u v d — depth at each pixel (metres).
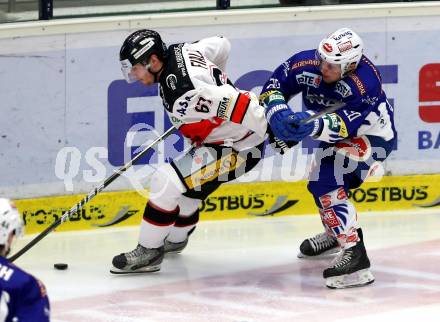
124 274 13.71
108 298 12.74
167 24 15.70
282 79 13.37
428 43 16.75
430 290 13.02
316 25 16.30
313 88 13.16
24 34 15.05
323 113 12.52
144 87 15.77
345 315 12.09
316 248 14.41
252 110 12.58
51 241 15.18
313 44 16.33
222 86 12.59
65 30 15.26
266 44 16.14
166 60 12.71
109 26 15.46
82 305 12.46
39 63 15.20
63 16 15.63
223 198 16.19
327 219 13.27
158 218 13.49
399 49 16.67
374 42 16.56
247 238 15.38
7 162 15.20
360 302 12.57
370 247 14.88
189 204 14.02
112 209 15.85
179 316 12.09
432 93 16.86
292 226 15.99
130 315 12.12
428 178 16.91
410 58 16.72
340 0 16.62
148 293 12.95
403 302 12.55
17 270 8.02
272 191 16.39
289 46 16.23
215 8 16.14
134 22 15.55
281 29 16.16
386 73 16.69
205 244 15.09
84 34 15.38
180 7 16.17
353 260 13.16
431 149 16.92
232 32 15.98
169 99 12.70
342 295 12.88
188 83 12.51
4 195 15.23
